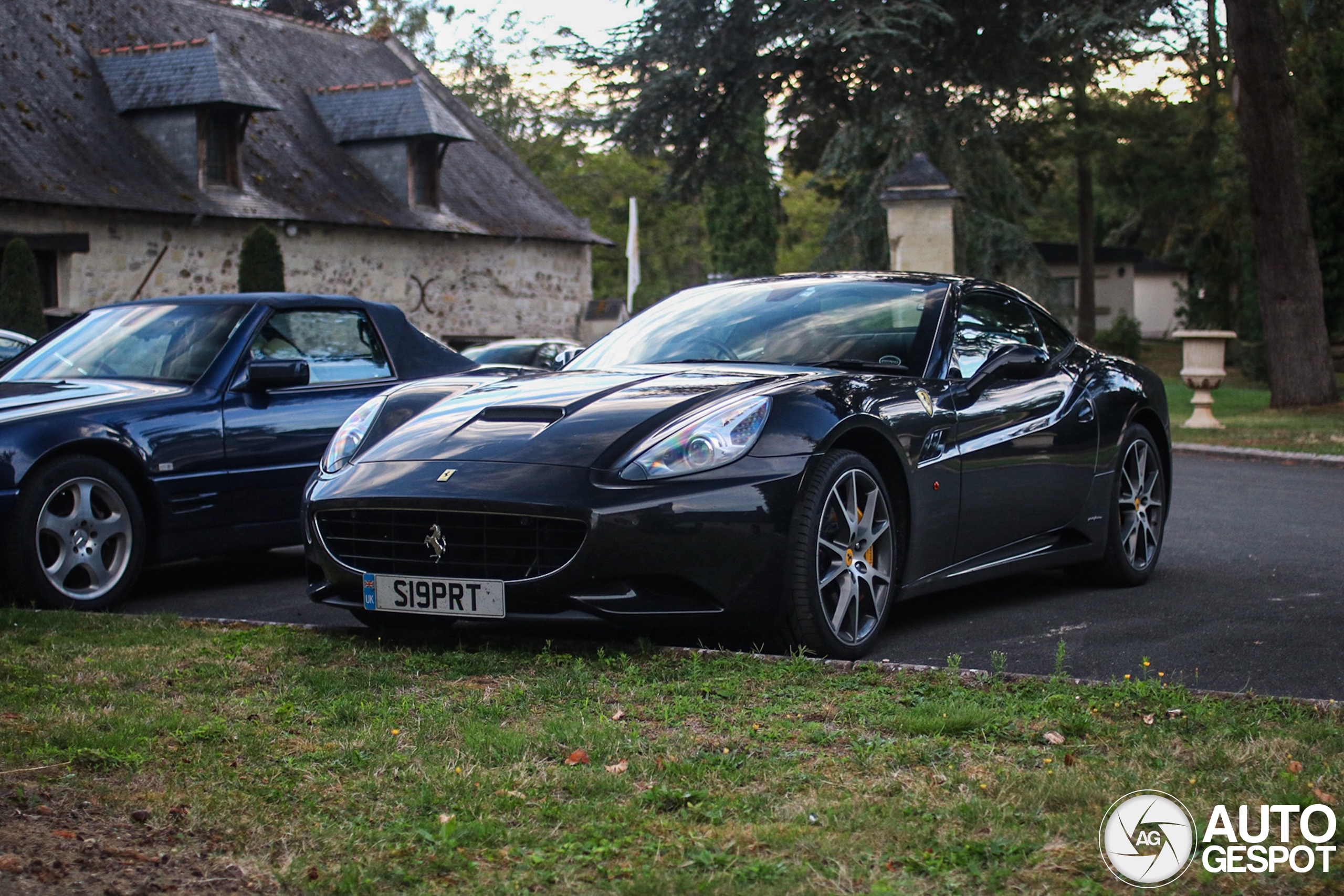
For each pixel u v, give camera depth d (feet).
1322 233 66.03
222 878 7.55
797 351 15.88
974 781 8.98
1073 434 17.20
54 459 17.07
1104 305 177.99
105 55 70.90
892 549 14.26
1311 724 10.15
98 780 9.24
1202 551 21.40
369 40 96.63
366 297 77.30
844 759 9.60
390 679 12.26
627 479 12.68
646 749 9.86
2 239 58.65
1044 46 68.59
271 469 19.39
